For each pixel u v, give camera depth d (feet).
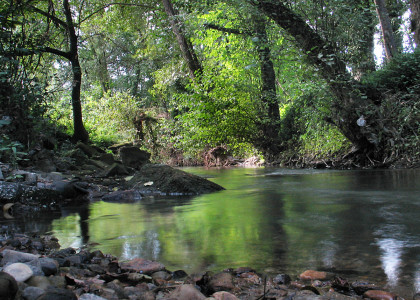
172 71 73.61
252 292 5.62
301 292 5.37
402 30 68.80
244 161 63.31
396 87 36.94
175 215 12.74
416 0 42.32
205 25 52.95
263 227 10.10
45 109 26.66
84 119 73.41
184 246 8.39
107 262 7.34
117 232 10.17
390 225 9.68
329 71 32.99
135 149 42.98
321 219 10.90
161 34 65.98
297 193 17.72
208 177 32.17
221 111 47.55
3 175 17.78
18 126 24.64
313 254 7.41
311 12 32.45
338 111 34.91
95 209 14.94
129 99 74.54
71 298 4.50
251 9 33.09
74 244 8.95
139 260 7.14
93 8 63.16
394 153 33.35
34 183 17.63
